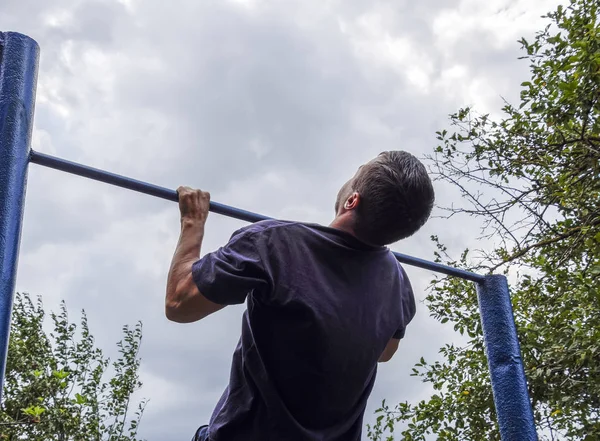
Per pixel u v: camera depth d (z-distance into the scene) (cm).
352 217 166
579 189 567
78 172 162
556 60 562
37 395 861
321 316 151
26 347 938
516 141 617
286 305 150
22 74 157
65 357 1101
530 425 207
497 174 622
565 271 554
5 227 141
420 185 161
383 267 171
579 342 499
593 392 497
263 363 150
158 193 171
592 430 509
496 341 220
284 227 160
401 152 169
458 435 595
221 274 147
